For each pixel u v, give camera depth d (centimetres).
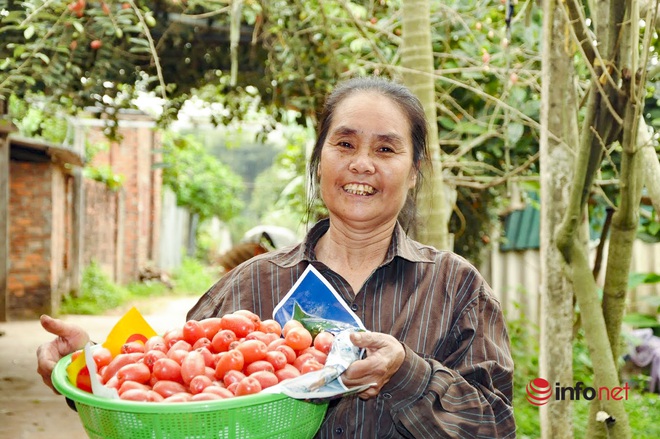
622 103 258
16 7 445
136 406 144
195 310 211
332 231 201
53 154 1070
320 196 213
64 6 421
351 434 183
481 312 188
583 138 263
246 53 564
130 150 1733
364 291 191
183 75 582
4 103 687
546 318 292
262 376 158
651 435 452
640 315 463
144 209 1886
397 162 187
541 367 296
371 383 158
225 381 160
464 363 182
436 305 188
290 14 481
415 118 195
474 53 464
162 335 186
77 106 584
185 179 2378
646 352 612
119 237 1631
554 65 283
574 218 273
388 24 463
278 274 200
